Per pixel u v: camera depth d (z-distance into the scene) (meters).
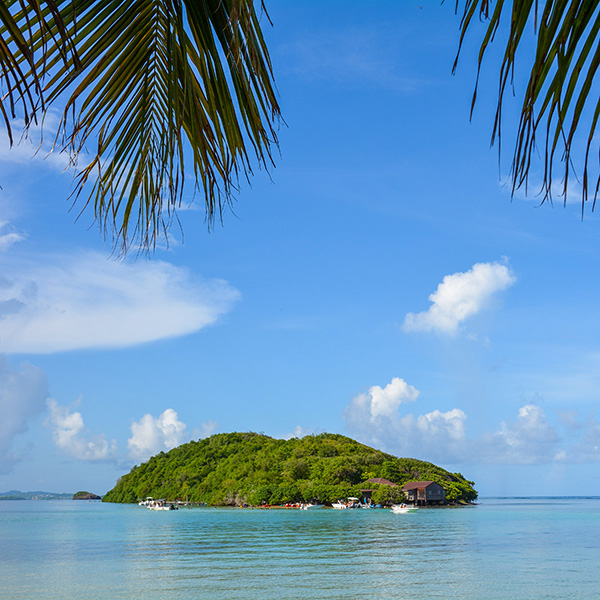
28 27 2.53
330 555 47.56
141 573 38.00
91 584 33.91
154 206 3.39
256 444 177.12
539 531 74.56
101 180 3.33
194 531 74.00
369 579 34.97
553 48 1.93
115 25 2.85
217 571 38.53
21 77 2.33
